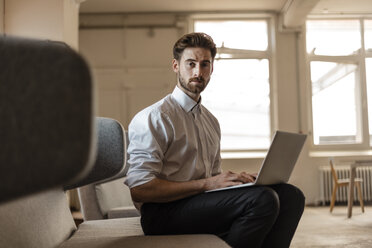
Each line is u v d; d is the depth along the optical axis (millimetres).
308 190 7105
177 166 1635
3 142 229
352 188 5434
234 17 7512
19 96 232
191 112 1708
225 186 1505
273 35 7398
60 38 4461
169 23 7344
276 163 1460
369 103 7551
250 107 7465
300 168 7133
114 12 7281
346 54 7582
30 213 1039
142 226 1557
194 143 1652
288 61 7344
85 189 2338
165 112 1623
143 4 6977
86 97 230
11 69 236
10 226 895
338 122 7488
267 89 7473
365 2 6922
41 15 4461
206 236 1234
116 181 2582
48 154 224
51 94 229
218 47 7520
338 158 7113
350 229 4465
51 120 227
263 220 1417
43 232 1093
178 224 1510
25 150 226
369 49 7586
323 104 7500
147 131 1558
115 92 7250
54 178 224
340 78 7551
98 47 7281
